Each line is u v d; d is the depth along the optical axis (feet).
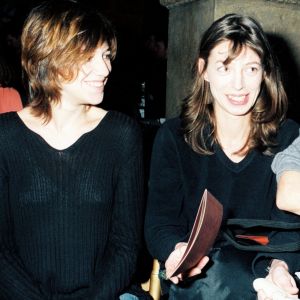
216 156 5.30
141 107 15.81
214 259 4.72
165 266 4.96
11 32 18.29
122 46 17.84
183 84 9.46
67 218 4.77
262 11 8.38
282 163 4.60
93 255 4.87
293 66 8.78
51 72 4.59
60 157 4.76
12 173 4.79
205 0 8.42
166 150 5.57
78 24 4.48
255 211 5.31
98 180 4.85
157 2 21.95
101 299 4.75
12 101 8.86
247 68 4.84
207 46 4.98
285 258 4.71
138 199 5.14
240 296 4.63
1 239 4.90
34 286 4.78
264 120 5.16
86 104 4.95
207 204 4.04
